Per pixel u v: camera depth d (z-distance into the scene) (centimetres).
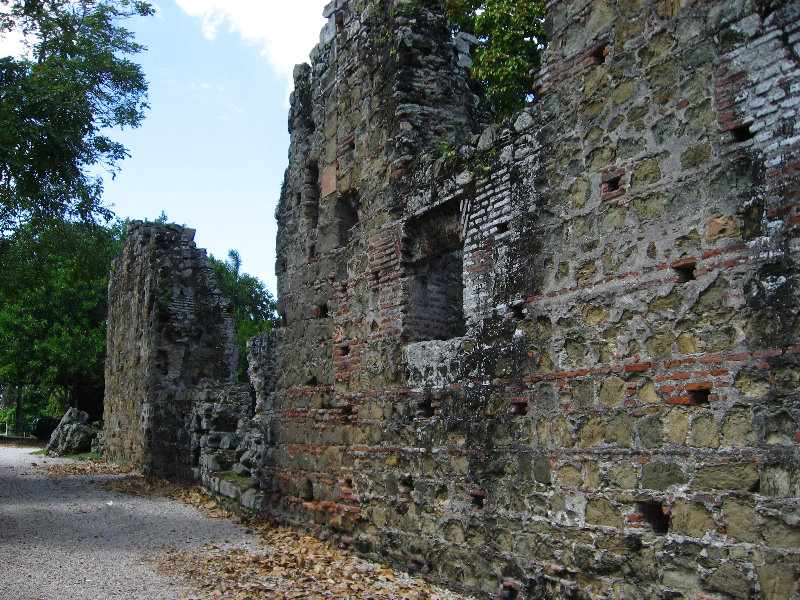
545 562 640
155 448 1833
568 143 673
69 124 1627
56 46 1677
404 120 916
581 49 670
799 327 482
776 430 488
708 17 562
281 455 1119
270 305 4809
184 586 738
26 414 5347
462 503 741
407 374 845
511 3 954
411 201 877
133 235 2261
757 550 488
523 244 707
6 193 1681
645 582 557
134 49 1789
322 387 1028
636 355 588
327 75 1111
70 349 3372
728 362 521
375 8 992
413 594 705
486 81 982
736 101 536
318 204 1144
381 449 875
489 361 729
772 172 509
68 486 1625
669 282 569
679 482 543
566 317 653
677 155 575
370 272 944
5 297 2155
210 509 1283
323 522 980
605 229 629
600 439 608
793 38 506
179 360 1909
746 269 518
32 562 832
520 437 683
